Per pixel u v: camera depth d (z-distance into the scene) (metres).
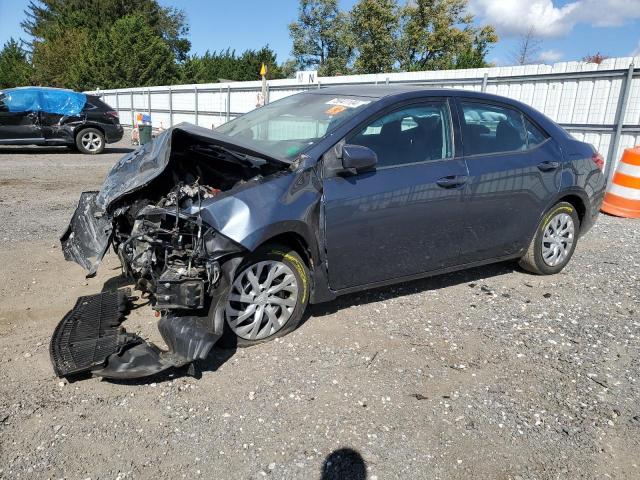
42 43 54.78
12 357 3.54
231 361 3.57
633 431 3.02
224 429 2.88
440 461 2.71
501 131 4.87
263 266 3.69
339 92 4.72
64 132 14.81
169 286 3.29
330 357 3.67
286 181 3.65
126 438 2.79
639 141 9.23
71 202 8.45
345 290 4.09
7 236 6.29
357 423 2.98
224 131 4.88
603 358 3.84
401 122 4.27
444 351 3.84
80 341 3.55
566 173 5.19
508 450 2.82
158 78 45.19
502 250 4.96
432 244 4.39
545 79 10.47
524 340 4.07
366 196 3.93
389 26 36.28
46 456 2.64
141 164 3.79
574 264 5.97
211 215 3.33
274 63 54.69
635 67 9.09
